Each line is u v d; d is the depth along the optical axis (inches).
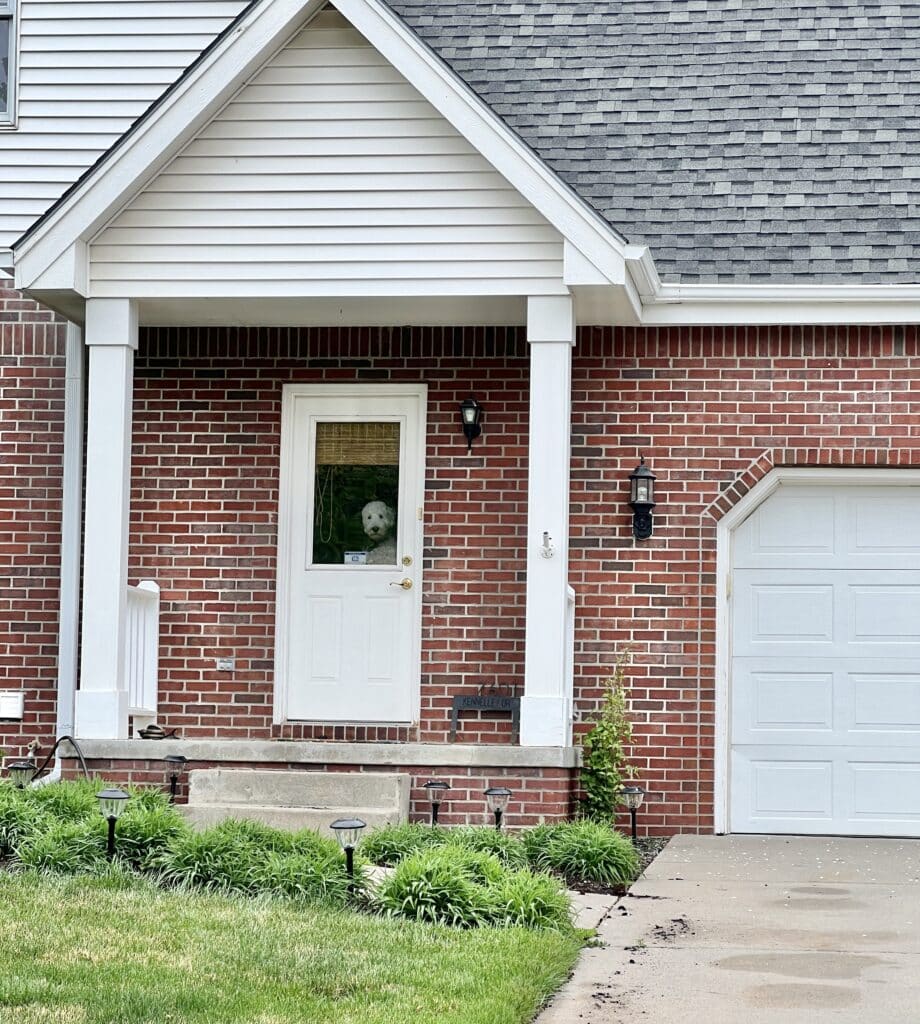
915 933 301.6
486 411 466.6
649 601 454.6
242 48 409.7
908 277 446.6
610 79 495.8
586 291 411.2
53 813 351.9
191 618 470.9
